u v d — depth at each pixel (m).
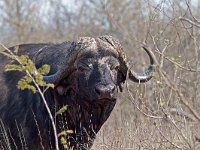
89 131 22.58
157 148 22.09
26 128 22.66
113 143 23.42
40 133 22.61
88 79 21.41
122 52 22.09
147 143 22.38
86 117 22.36
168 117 20.20
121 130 23.75
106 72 21.31
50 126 22.55
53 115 22.61
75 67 21.78
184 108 24.95
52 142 22.66
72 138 22.75
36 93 22.70
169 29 30.33
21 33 49.34
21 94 22.98
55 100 22.64
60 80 22.12
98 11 46.75
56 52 22.91
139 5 29.05
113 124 29.06
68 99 22.48
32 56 23.50
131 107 31.23
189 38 29.78
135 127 24.47
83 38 21.88
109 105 22.16
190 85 27.89
